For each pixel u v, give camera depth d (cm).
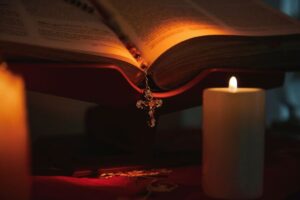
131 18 77
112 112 87
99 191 66
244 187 62
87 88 67
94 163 75
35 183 69
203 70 72
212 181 63
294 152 90
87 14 77
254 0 91
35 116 108
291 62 79
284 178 73
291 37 77
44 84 65
